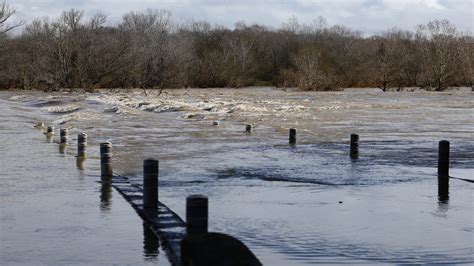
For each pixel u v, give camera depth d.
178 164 21.16
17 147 25.73
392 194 15.71
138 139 29.28
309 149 25.48
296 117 41.94
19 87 82.19
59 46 80.56
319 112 46.88
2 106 52.78
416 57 95.88
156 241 10.94
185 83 89.00
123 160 22.08
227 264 7.59
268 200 14.92
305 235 11.52
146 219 12.55
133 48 85.38
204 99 60.75
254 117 41.41
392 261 9.92
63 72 80.62
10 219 12.61
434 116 44.59
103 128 34.72
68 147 25.77
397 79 91.50
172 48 87.94
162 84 80.31
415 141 28.53
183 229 11.55
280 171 19.61
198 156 23.31
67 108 49.03
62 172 18.97
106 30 97.25
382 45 100.06
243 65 97.06
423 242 11.09
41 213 13.17
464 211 13.70
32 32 91.00
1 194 15.31
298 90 83.56
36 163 20.97
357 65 97.31
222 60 95.31
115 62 82.69
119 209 13.56
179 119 40.69
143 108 48.44
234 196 15.41
